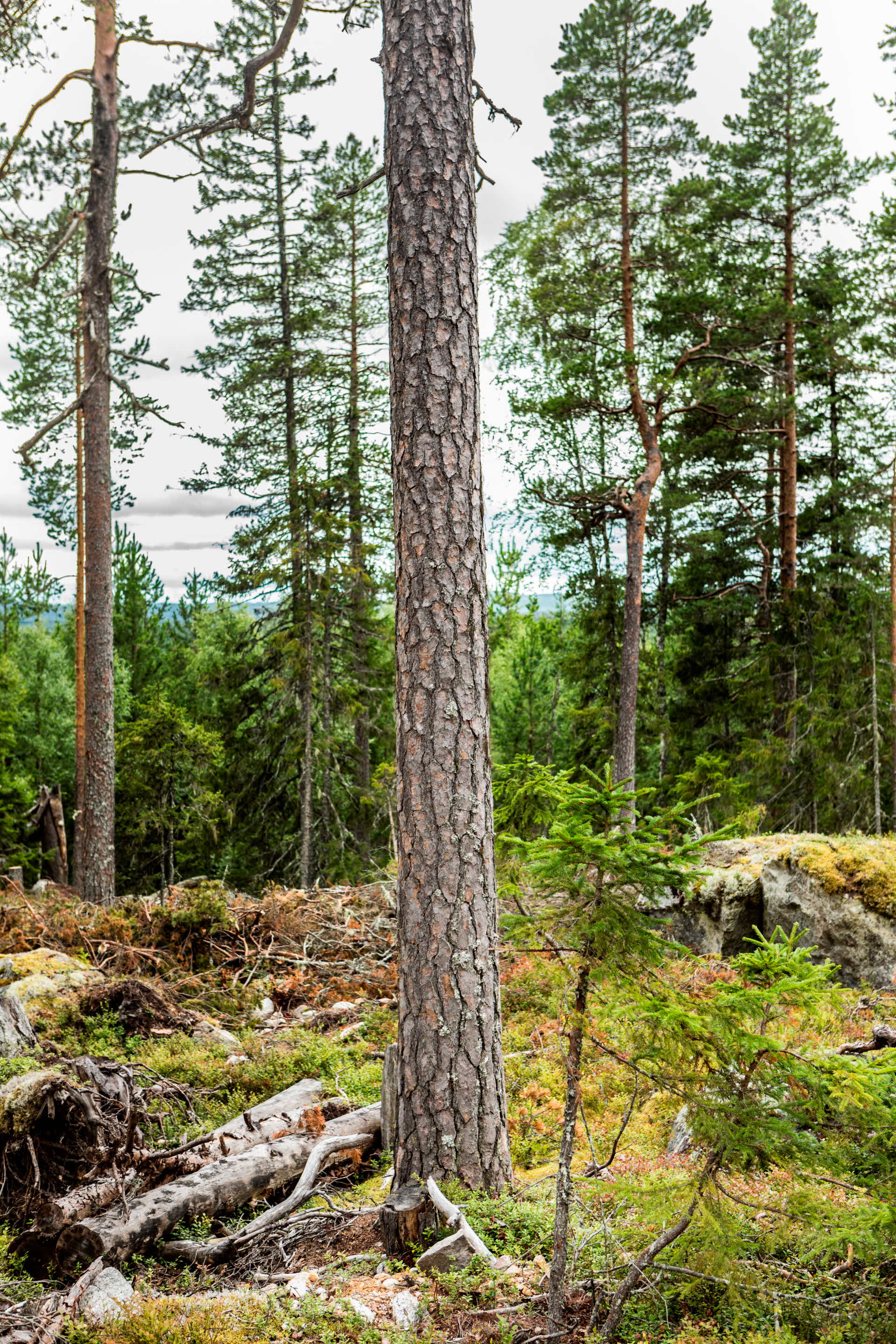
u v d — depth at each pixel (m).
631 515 21.33
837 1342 3.67
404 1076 5.38
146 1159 5.93
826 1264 4.09
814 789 22.91
